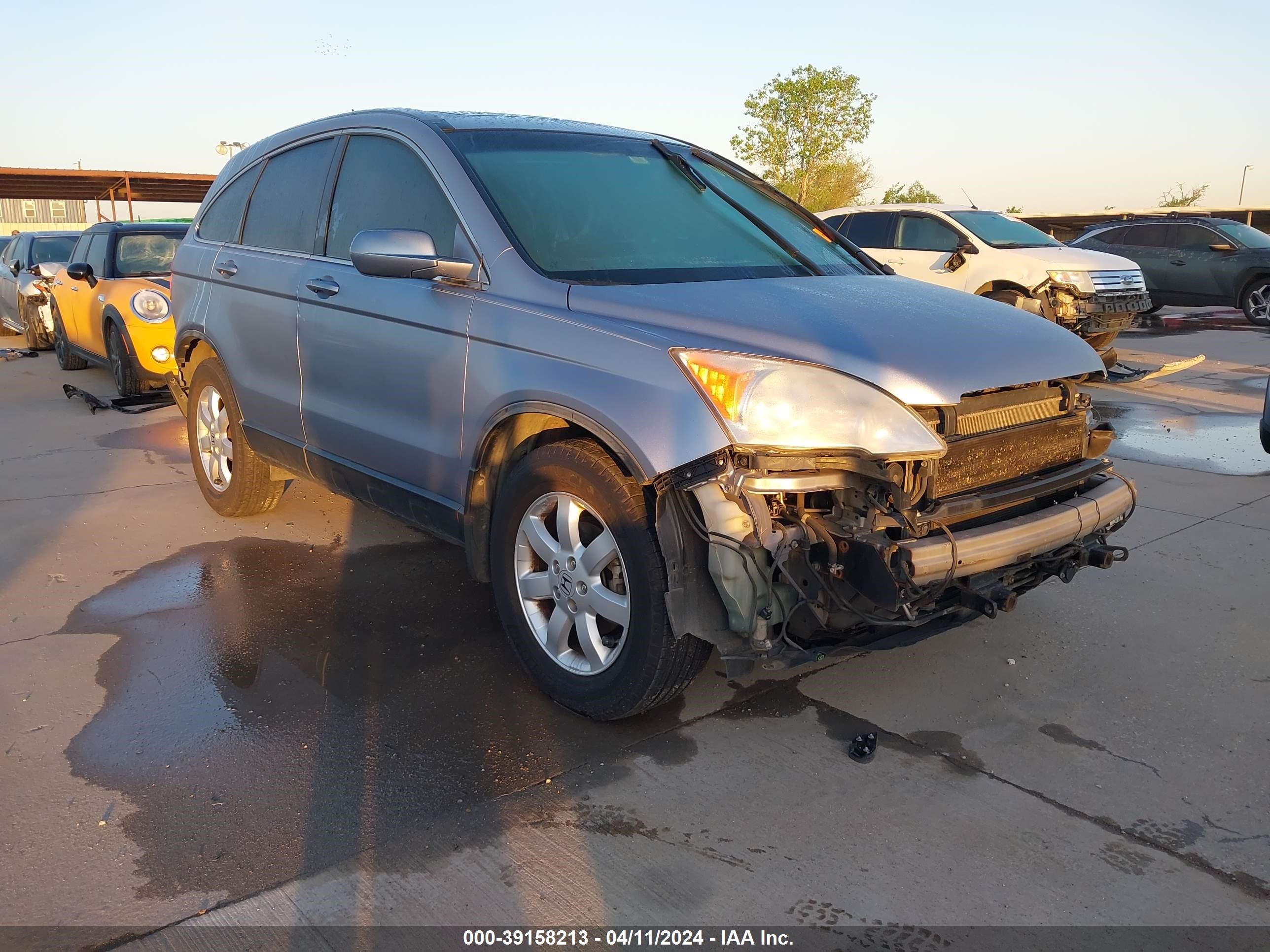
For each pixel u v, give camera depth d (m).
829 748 2.96
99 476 5.98
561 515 3.01
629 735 3.02
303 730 3.02
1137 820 2.61
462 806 2.64
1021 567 2.84
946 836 2.54
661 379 2.64
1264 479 5.83
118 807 2.61
